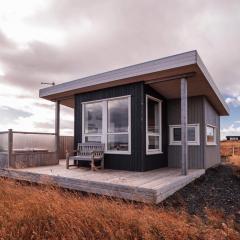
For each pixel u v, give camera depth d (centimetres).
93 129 793
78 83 766
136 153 675
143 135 671
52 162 845
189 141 823
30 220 320
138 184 460
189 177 591
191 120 825
